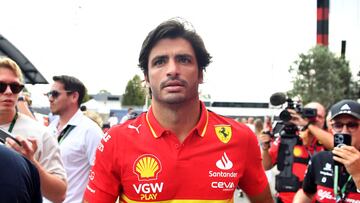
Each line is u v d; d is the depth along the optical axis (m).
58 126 4.01
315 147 4.11
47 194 2.67
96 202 1.96
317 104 4.34
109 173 1.96
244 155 2.02
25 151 2.29
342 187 2.77
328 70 48.09
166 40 1.89
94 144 3.68
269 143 4.30
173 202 1.89
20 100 4.46
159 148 1.90
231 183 1.96
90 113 5.40
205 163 1.92
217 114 2.07
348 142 2.59
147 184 1.89
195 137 1.93
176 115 1.91
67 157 3.66
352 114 2.66
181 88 1.87
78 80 4.04
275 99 4.21
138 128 1.96
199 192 1.90
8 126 2.80
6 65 2.80
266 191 2.17
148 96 2.14
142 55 1.97
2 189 1.38
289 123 4.10
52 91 3.94
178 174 1.89
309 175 3.09
